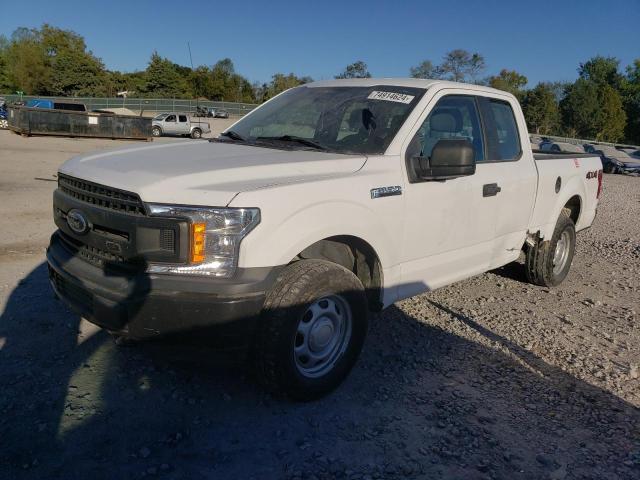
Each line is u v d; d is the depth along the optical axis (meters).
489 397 3.66
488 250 4.77
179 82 74.12
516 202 4.95
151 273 2.92
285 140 4.18
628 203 16.22
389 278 3.81
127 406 3.24
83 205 3.21
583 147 32.03
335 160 3.57
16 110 25.94
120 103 61.75
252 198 2.94
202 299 2.83
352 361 3.57
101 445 2.88
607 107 65.44
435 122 4.21
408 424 3.29
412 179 3.84
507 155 4.98
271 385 3.21
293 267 3.22
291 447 2.99
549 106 65.06
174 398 3.35
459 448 3.10
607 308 5.69
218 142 4.36
